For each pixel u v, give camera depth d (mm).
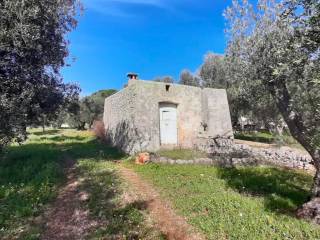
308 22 6500
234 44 9789
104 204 8977
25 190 10188
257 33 8969
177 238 6883
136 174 12719
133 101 17484
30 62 12961
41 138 29516
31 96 12641
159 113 18531
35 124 15422
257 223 7168
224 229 7004
